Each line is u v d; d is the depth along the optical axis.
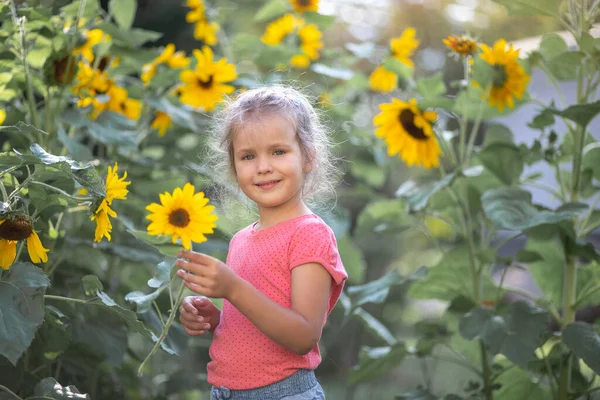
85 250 2.63
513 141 2.99
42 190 1.79
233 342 1.78
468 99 2.86
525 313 2.44
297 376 1.75
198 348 3.56
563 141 2.91
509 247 5.11
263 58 3.57
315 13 3.82
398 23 7.28
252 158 1.77
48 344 2.03
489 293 2.89
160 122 3.05
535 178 3.00
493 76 2.61
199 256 1.57
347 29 7.16
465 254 2.89
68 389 1.75
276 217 1.81
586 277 2.83
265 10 3.92
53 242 2.29
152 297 1.71
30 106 2.35
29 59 2.45
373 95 4.91
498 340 2.37
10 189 1.92
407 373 5.35
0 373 1.92
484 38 7.33
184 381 3.11
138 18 5.46
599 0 2.62
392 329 6.45
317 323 1.67
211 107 2.92
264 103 1.78
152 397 3.12
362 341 5.69
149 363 3.13
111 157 2.89
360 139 4.05
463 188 2.78
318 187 2.00
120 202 2.83
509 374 2.76
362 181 4.32
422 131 2.65
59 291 2.33
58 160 1.62
